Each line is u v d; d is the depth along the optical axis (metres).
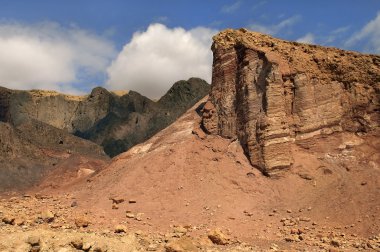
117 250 22.75
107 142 131.00
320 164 42.09
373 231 31.64
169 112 137.00
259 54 46.78
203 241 27.94
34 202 44.50
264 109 44.16
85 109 157.62
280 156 42.12
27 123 96.75
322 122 44.44
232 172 42.97
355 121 44.81
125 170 48.31
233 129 47.50
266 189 40.62
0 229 26.77
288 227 33.91
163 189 41.91
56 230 28.48
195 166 44.47
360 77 46.28
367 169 40.59
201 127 50.91
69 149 95.00
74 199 44.91
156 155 47.62
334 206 36.06
